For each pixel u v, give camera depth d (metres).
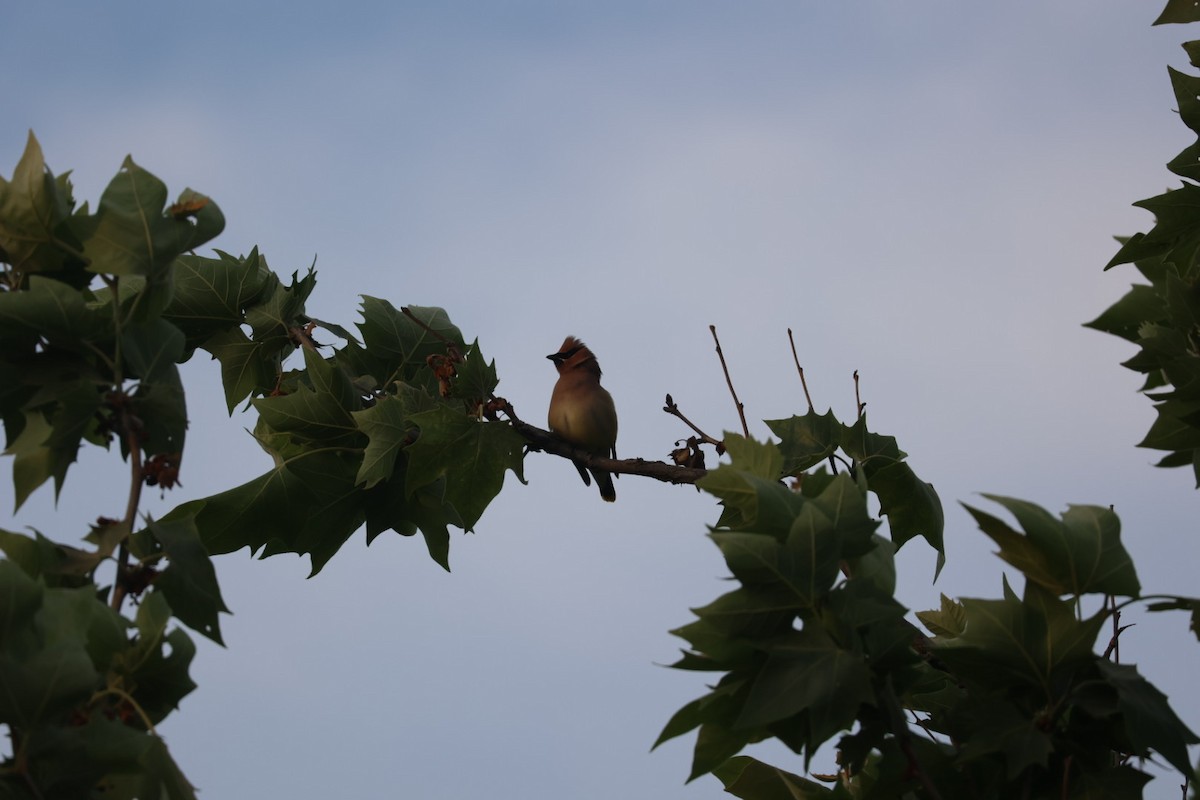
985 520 7.27
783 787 8.52
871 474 11.77
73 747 6.43
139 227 8.19
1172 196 10.35
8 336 8.17
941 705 9.37
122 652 7.12
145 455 8.32
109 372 8.32
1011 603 7.27
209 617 8.00
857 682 6.83
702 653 7.19
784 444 11.67
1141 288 10.52
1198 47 10.42
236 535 12.64
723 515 10.51
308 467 13.05
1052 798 7.37
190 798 6.93
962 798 7.38
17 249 8.43
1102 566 7.20
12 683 6.32
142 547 8.02
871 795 7.45
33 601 6.52
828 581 7.10
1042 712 7.30
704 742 7.38
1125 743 7.28
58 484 8.01
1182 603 7.12
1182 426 9.30
